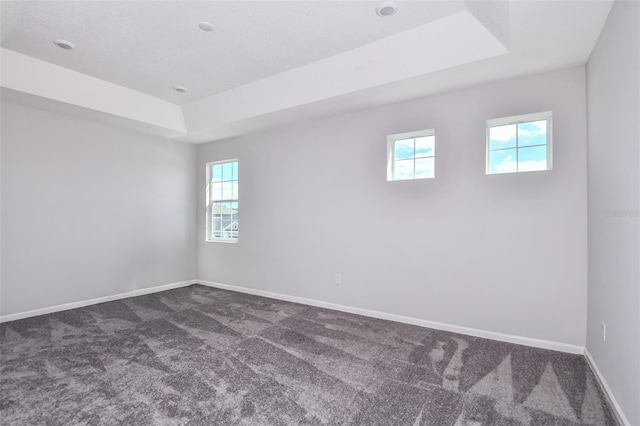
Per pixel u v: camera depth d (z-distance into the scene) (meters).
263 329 3.39
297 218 4.42
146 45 2.89
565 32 2.23
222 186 5.46
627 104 1.76
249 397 2.14
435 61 2.75
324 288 4.18
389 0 2.28
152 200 5.04
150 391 2.20
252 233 4.91
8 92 3.30
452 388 2.24
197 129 4.68
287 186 4.51
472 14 2.37
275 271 4.66
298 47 2.93
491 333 3.09
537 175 2.89
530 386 2.25
